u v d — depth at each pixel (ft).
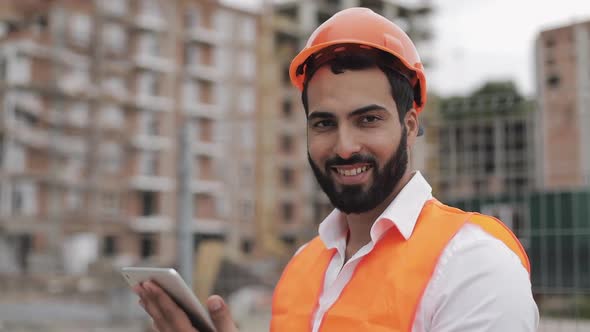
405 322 5.26
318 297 6.27
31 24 154.40
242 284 39.86
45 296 78.18
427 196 5.94
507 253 5.26
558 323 23.84
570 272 20.40
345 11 5.97
